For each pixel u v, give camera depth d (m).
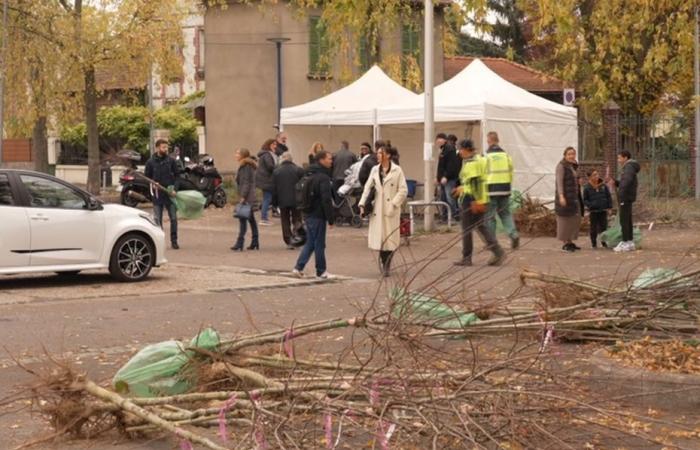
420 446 6.75
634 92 35.19
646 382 8.41
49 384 7.58
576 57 20.31
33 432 7.93
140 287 16.06
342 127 33.88
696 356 9.03
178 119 51.75
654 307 10.02
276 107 41.94
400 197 16.83
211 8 42.19
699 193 33.09
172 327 12.48
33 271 15.64
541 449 6.95
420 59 42.34
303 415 6.92
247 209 21.34
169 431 7.18
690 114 34.44
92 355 10.85
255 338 8.39
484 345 8.89
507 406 6.89
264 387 7.51
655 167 34.31
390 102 30.30
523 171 28.22
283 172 21.58
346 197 26.38
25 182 15.77
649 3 18.42
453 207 26.03
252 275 17.52
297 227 21.80
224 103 42.56
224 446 7.06
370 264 19.06
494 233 17.45
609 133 34.72
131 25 38.38
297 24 41.28
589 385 8.53
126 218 16.56
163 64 39.19
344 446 6.95
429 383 7.09
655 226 26.19
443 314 8.30
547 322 9.34
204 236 24.70
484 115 27.28
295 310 13.69
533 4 19.17
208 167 33.91
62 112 38.66
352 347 7.71
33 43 36.78
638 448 7.22
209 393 7.46
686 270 13.73
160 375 8.09
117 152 50.72
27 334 12.02
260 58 41.84
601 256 19.58
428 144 24.22
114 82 45.09
